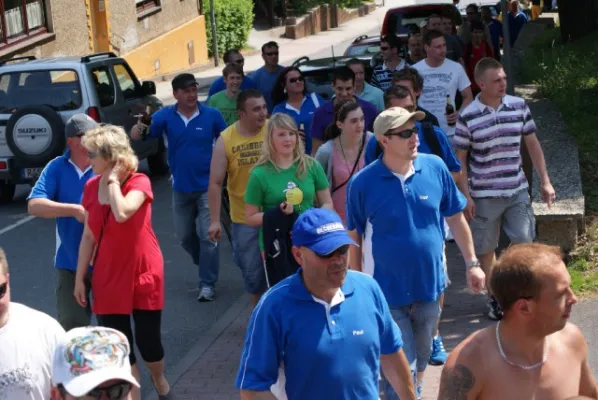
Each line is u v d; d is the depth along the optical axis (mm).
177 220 13219
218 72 46969
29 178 18750
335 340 5902
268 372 5902
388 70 17188
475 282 8234
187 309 12781
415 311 8109
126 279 8578
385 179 7875
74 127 9242
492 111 10406
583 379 5328
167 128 12953
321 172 9719
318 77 18766
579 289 11164
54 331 6145
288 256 9180
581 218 11906
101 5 39688
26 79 19234
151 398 9812
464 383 5133
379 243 7902
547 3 56094
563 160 14078
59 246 9461
